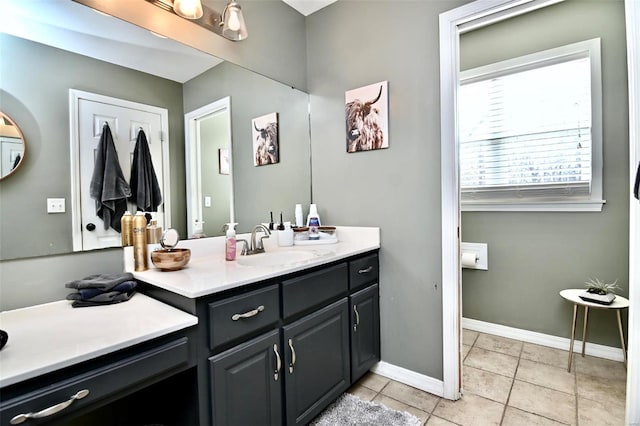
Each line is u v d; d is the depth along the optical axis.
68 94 1.22
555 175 2.29
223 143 1.77
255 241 1.81
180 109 1.58
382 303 1.97
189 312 1.05
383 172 1.92
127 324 0.95
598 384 1.84
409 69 1.81
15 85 1.10
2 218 1.08
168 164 1.53
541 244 2.37
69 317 1.01
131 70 1.40
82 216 1.25
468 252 2.65
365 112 1.97
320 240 1.99
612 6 2.05
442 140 1.70
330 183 2.17
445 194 1.70
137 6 1.40
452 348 1.72
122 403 1.31
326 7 2.14
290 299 1.35
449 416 1.59
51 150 1.18
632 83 1.25
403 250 1.87
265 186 1.97
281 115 2.08
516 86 2.41
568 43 2.20
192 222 1.62
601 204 2.13
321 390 1.52
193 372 1.04
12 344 0.82
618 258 2.10
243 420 1.17
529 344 2.40
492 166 2.53
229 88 1.78
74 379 0.77
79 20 1.25
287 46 2.12
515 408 1.65
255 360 1.21
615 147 2.08
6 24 1.09
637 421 1.26
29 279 1.13
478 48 2.54
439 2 1.70
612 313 2.13
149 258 1.38
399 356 1.92
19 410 0.69
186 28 1.58
